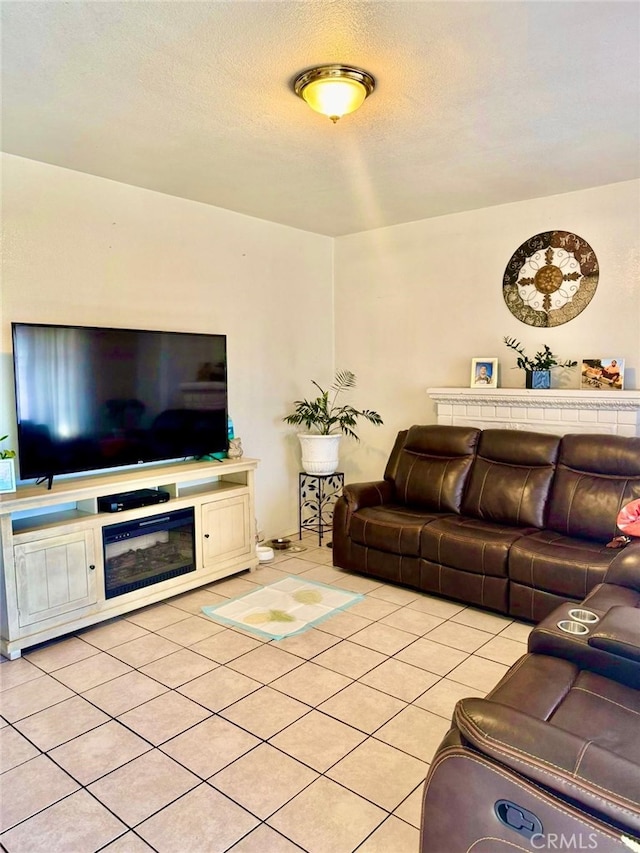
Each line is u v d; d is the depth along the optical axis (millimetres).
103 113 2594
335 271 5266
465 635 3076
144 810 1854
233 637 3064
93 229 3486
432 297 4641
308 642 3000
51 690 2557
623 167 3396
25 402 3000
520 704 1563
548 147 3055
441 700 2459
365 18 1879
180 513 3580
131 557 3416
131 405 3473
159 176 3490
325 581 3902
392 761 2078
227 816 1826
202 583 3723
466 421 4344
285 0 1773
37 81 2293
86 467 3268
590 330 3898
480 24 1916
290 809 1853
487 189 3818
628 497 3230
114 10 1816
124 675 2682
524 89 2389
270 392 4742
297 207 4227
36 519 3094
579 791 1060
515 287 4191
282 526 4941
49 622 2955
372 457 5152
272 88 2363
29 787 1962
